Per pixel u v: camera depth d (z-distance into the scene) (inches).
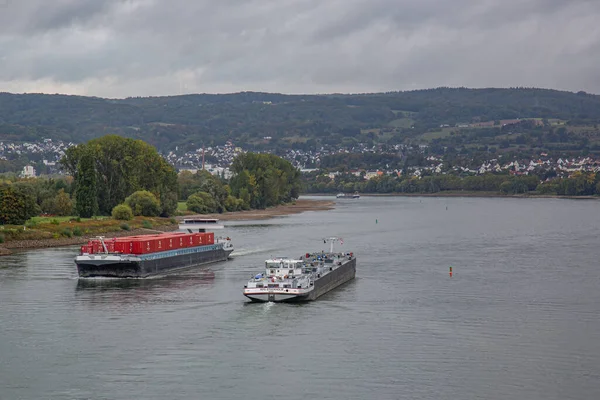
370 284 5221.5
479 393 2984.7
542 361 3368.6
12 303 4547.2
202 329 3907.5
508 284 5187.0
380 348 3563.0
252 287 4544.8
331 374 3201.3
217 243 6692.9
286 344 3629.4
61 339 3725.4
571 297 4714.6
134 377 3171.8
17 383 3110.2
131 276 5477.4
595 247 7529.5
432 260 6515.8
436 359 3395.7
